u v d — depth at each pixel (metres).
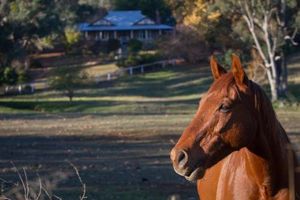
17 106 61.97
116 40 96.56
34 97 69.56
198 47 80.50
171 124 40.25
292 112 49.22
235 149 6.79
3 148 28.03
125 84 74.62
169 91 71.31
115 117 47.00
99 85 74.31
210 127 6.67
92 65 87.50
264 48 57.41
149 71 80.12
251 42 58.47
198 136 6.64
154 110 54.69
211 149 6.64
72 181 17.84
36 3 67.06
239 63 6.88
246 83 6.89
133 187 17.14
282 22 55.50
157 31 104.94
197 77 75.12
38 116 49.56
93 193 16.02
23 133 35.81
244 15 55.44
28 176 18.88
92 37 105.00
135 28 104.94
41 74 83.56
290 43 56.78
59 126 40.25
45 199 13.16
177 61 81.75
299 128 36.41
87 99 66.88
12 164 21.92
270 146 7.03
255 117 6.86
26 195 10.40
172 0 69.50
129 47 90.38
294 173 7.24
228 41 61.97
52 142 30.92
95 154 25.92
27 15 66.31
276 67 56.03
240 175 7.37
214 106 6.72
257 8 54.78
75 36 95.19
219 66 7.14
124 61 82.31
